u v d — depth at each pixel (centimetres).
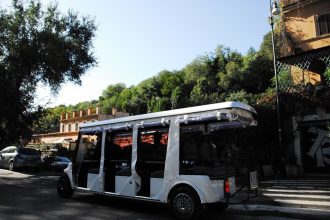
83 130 1096
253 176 848
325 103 1617
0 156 2444
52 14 2573
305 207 937
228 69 5625
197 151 838
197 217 770
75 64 2639
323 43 1831
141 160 912
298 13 1938
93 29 2758
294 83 1798
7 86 2355
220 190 783
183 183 802
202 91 5838
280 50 2009
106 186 994
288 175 1608
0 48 2427
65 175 1136
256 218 831
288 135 1725
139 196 889
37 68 2536
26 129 2820
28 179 1786
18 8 2489
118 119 990
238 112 791
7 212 880
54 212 888
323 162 1645
